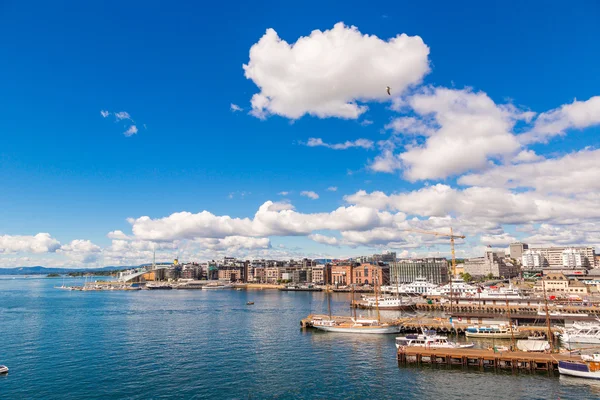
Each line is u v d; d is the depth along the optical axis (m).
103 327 175.50
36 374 103.19
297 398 87.31
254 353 126.31
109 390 91.56
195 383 96.62
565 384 94.69
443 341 124.69
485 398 87.12
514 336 146.25
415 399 86.75
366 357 121.00
